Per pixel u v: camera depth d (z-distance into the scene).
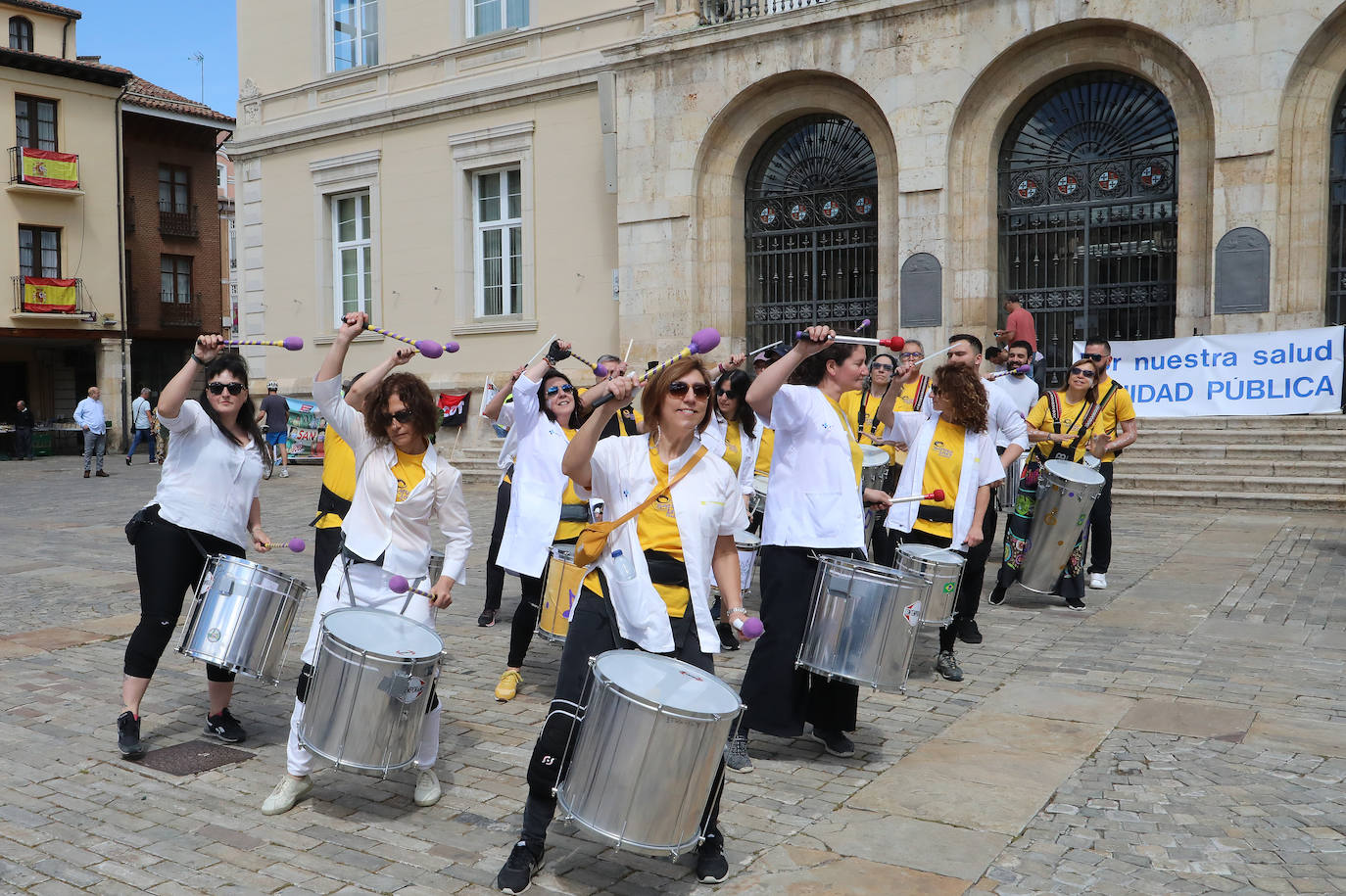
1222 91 13.17
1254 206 13.06
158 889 3.57
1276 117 12.86
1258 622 7.00
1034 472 7.73
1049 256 15.45
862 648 4.44
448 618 7.84
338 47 22.61
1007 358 9.50
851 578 4.47
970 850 3.79
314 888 3.57
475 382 20.33
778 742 5.02
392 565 4.39
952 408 6.14
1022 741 4.91
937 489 5.93
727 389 5.84
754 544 6.60
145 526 4.88
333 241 22.80
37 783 4.55
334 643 3.84
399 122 21.17
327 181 22.48
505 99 19.66
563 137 19.17
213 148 36.75
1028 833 3.93
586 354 19.11
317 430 22.64
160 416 4.74
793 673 4.60
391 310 21.66
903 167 15.29
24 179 29.61
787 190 17.31
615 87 17.72
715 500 3.73
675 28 17.31
